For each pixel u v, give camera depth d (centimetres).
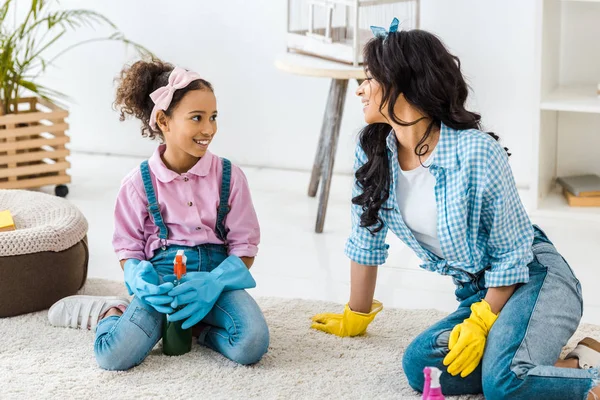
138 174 220
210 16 366
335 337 222
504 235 191
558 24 323
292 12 349
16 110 344
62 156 342
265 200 340
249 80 369
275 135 373
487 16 332
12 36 338
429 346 189
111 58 384
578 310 193
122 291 254
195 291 204
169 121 214
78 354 213
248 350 204
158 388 196
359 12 303
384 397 192
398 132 192
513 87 337
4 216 244
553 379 174
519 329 183
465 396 192
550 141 328
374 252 214
